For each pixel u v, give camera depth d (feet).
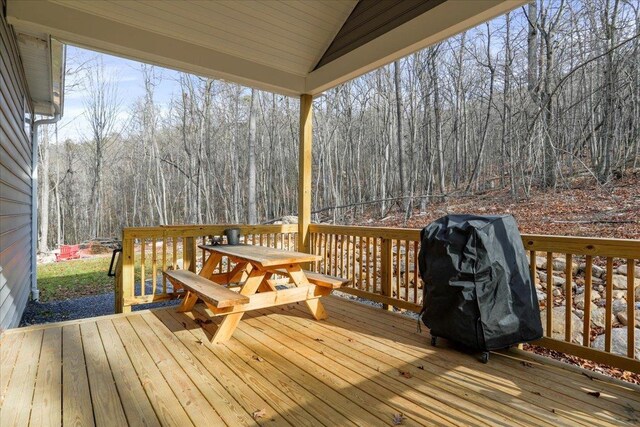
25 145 16.78
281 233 15.80
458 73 49.98
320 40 13.51
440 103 51.98
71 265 34.24
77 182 76.33
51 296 21.08
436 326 8.73
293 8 12.03
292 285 15.83
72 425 5.55
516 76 41.75
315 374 7.38
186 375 7.27
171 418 5.75
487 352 7.99
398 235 11.76
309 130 15.47
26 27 9.62
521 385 6.99
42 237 49.83
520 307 8.10
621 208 26.27
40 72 15.60
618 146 34.78
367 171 60.85
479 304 7.89
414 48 10.41
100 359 8.02
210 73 12.79
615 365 7.30
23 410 5.94
